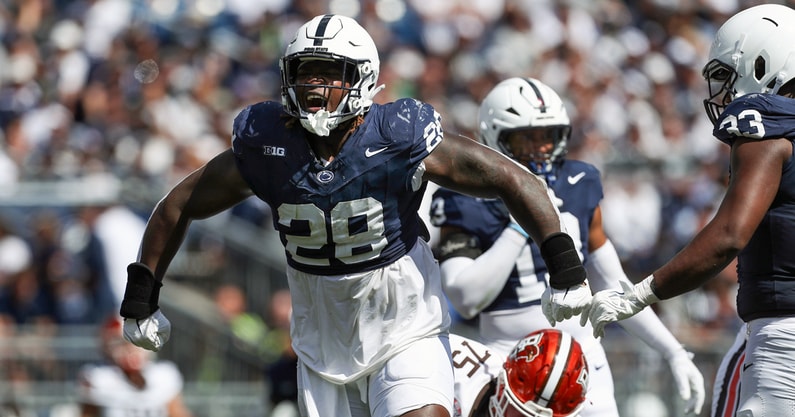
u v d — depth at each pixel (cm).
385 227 1492
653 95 5047
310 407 1560
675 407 3136
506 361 1625
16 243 3641
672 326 3334
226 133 4469
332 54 1436
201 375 3522
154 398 3067
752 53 1533
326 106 1445
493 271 1816
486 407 1694
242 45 4988
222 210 1553
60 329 3466
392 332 1533
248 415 3475
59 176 3906
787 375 1500
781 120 1463
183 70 4744
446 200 1894
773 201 1480
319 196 1464
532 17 5191
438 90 4919
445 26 5166
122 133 4347
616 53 5200
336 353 1553
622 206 4019
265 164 1480
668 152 4594
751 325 1541
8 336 3428
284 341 3353
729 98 1580
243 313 3591
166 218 1544
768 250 1496
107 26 4922
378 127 1461
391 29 5112
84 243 3616
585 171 1898
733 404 1708
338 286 1515
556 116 1859
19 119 4491
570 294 1485
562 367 1565
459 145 1485
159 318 1588
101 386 3036
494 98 1900
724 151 4625
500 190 1490
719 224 1437
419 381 1507
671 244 3978
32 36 4944
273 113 1495
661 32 5319
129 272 1566
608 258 1916
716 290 3450
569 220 1859
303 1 5162
